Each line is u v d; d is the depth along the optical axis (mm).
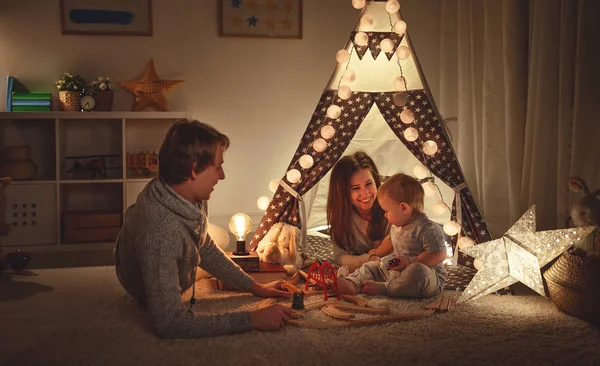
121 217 3898
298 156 2916
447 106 4332
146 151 4266
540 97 3125
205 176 2074
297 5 4297
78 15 4102
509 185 3602
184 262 2113
